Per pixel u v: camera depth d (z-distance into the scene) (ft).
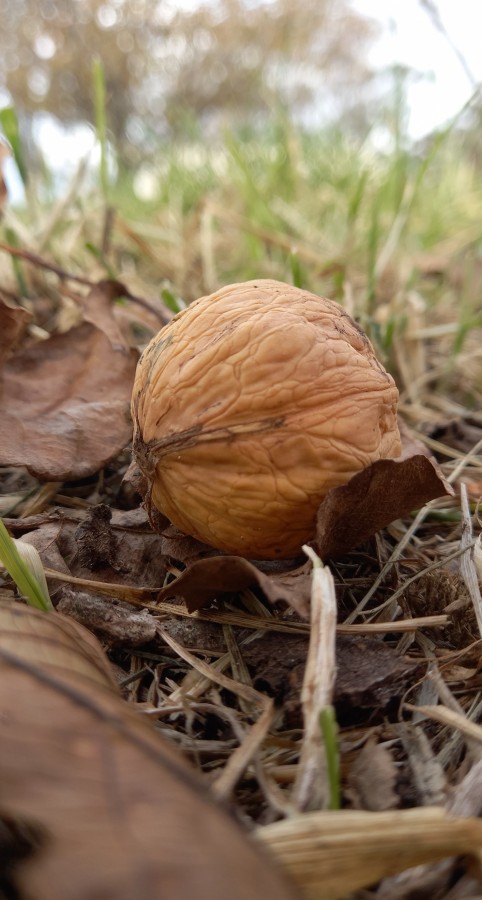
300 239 1.15
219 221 1.19
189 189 1.30
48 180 1.20
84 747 0.38
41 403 0.60
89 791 0.37
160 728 0.47
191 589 0.48
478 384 0.81
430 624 0.50
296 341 0.49
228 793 0.42
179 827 0.36
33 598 0.48
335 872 0.39
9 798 0.37
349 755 0.45
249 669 0.50
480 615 0.51
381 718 0.47
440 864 0.41
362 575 0.56
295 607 0.45
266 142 1.51
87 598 0.50
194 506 0.50
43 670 0.41
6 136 0.78
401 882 0.41
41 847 0.37
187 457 0.50
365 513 0.49
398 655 0.48
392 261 1.11
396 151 1.12
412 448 0.60
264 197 1.19
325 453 0.49
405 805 0.44
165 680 0.50
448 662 0.49
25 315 0.60
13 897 0.38
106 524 0.55
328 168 1.43
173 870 0.36
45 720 0.39
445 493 0.48
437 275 1.19
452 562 0.57
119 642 0.50
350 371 0.50
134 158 1.91
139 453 0.52
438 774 0.44
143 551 0.55
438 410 0.76
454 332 0.82
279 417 0.49
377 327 0.76
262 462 0.49
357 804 0.44
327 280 0.99
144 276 1.02
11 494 0.61
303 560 0.53
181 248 1.02
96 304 0.66
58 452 0.58
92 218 1.07
